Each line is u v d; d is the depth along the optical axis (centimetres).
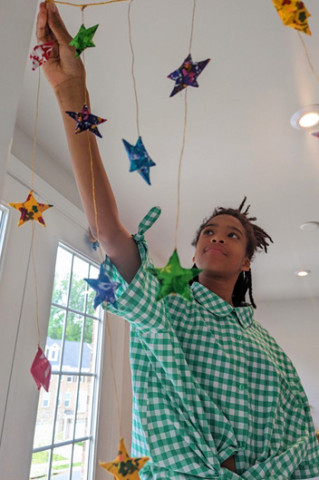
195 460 52
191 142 148
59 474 139
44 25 60
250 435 57
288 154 156
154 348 57
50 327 142
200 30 104
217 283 76
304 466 66
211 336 63
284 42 107
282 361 77
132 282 54
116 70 116
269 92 125
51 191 149
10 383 117
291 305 367
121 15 100
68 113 52
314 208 199
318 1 98
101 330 179
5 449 112
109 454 173
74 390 154
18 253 127
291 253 255
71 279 160
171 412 56
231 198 189
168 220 213
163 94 125
